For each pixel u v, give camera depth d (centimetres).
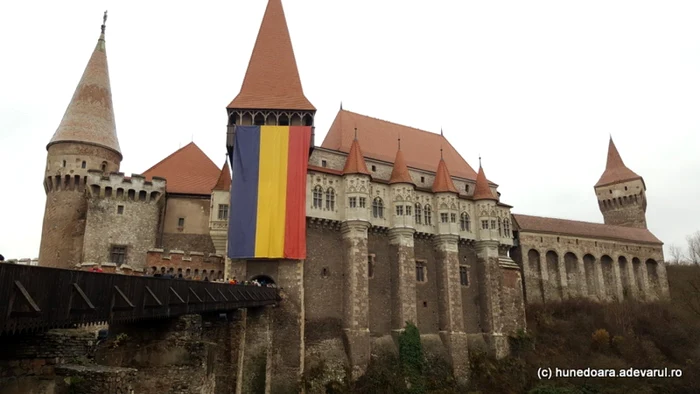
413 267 4659
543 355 5175
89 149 4838
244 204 4147
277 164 4256
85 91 5041
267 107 4597
